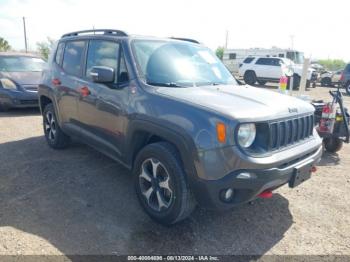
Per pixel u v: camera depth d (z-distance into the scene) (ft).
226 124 9.29
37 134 22.22
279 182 10.11
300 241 10.65
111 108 12.89
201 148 9.49
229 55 100.99
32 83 29.60
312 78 70.95
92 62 14.67
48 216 11.59
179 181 10.12
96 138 14.39
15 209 11.99
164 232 10.84
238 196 9.82
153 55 12.94
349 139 19.49
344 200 13.62
